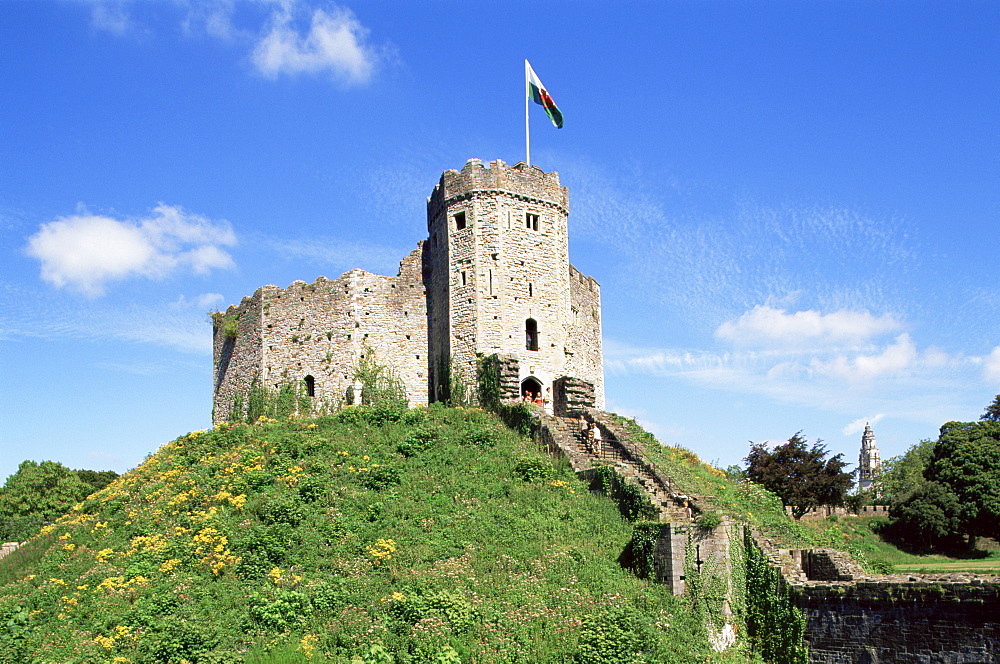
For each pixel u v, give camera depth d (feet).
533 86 225.15
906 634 109.40
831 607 116.78
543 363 210.79
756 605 125.29
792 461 246.06
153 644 108.68
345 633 113.09
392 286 224.12
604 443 174.60
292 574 127.03
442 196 219.00
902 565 185.37
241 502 147.43
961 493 226.38
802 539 147.13
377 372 217.77
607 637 111.14
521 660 108.99
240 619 115.65
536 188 217.77
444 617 115.65
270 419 203.10
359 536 137.80
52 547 147.13
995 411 284.82
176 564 130.31
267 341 229.86
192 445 184.75
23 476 268.41
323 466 160.45
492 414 190.49
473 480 158.10
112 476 297.74
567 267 221.05
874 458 562.66
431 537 137.59
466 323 208.74
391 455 168.04
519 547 135.33
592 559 132.67
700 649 117.08
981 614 103.71
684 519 140.15
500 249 210.79
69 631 116.06
